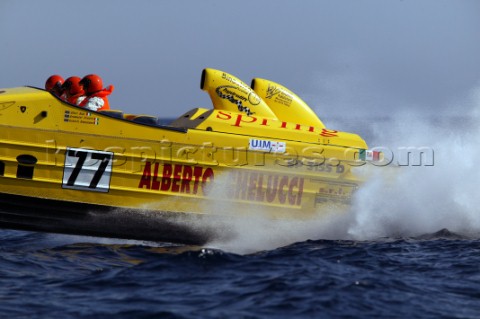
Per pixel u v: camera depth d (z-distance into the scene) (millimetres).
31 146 28281
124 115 32156
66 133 28672
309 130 32344
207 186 30328
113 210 29656
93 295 22562
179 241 31469
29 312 20750
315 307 21172
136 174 29469
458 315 21141
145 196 29750
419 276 25766
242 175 30719
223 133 30609
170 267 25828
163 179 29812
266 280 24016
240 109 32250
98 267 26953
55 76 33781
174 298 22094
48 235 34594
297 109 33781
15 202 28578
